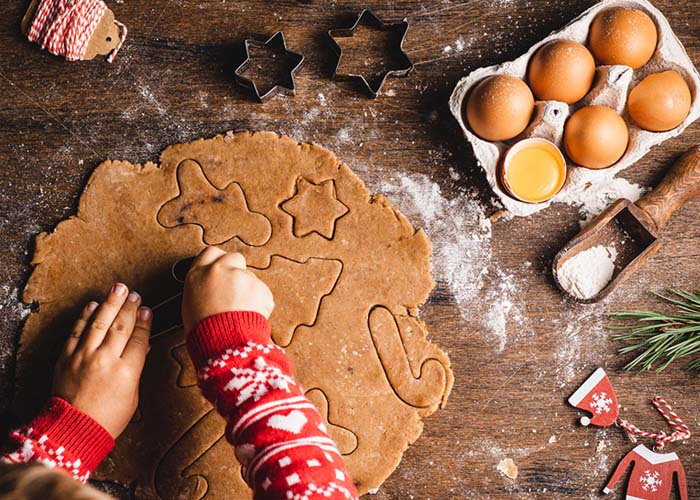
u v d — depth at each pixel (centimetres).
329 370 72
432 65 76
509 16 76
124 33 75
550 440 74
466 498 73
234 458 71
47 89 74
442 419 74
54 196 73
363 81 74
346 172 73
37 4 74
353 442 72
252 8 76
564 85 71
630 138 73
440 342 74
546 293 75
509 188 72
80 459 67
